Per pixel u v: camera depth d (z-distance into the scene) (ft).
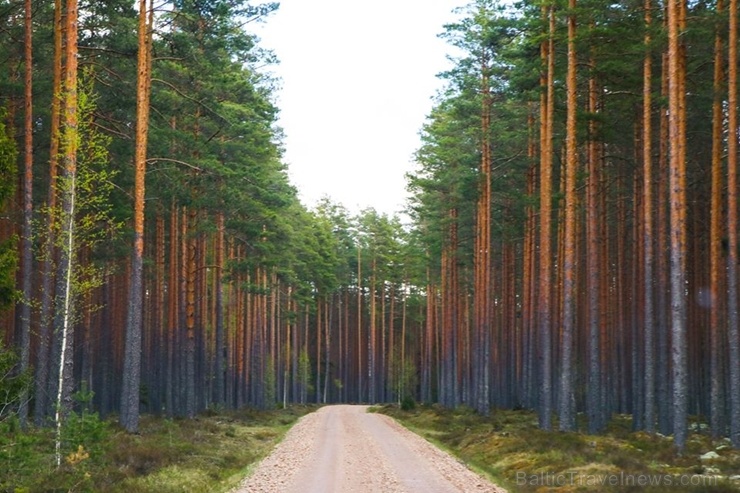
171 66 102.78
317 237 293.64
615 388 137.90
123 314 144.56
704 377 131.64
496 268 208.44
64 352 60.75
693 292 129.49
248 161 127.75
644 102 89.76
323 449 86.58
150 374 141.28
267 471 66.49
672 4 77.25
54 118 76.59
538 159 127.75
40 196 105.40
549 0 90.89
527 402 144.15
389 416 170.40
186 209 126.11
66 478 49.29
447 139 143.23
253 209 131.03
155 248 143.02
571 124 91.81
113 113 104.22
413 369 318.45
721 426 91.40
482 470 69.05
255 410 169.48
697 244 124.26
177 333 131.85
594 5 88.69
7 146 58.39
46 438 63.21
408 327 360.48
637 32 86.94
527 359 147.13
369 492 52.85
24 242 76.33
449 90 135.85
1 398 50.90
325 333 363.56
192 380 118.62
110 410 141.49
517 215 146.00
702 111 106.63
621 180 131.13
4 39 89.97
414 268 260.21
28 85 78.28
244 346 199.62
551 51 97.86
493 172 145.07
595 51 90.12
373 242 319.68
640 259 110.93
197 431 97.91
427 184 156.04
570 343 91.15
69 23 72.64
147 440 77.20
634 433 89.97
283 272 197.77
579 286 153.17
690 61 93.40
